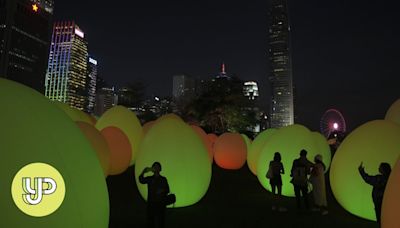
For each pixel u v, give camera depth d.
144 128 19.41
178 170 8.43
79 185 4.05
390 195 4.60
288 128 11.08
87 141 4.64
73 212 3.90
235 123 39.75
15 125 3.88
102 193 4.43
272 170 9.57
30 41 155.75
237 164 18.91
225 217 8.28
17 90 4.21
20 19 149.88
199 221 7.87
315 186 8.94
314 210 8.94
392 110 13.48
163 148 8.53
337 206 9.84
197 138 9.29
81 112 16.53
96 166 4.51
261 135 16.47
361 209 7.93
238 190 12.52
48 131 4.05
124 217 8.14
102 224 4.36
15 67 147.38
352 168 8.04
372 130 8.14
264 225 7.68
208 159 9.33
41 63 162.50
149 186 6.05
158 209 5.96
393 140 7.77
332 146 28.61
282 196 10.85
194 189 8.66
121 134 13.90
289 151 10.52
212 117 39.41
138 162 9.04
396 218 4.42
